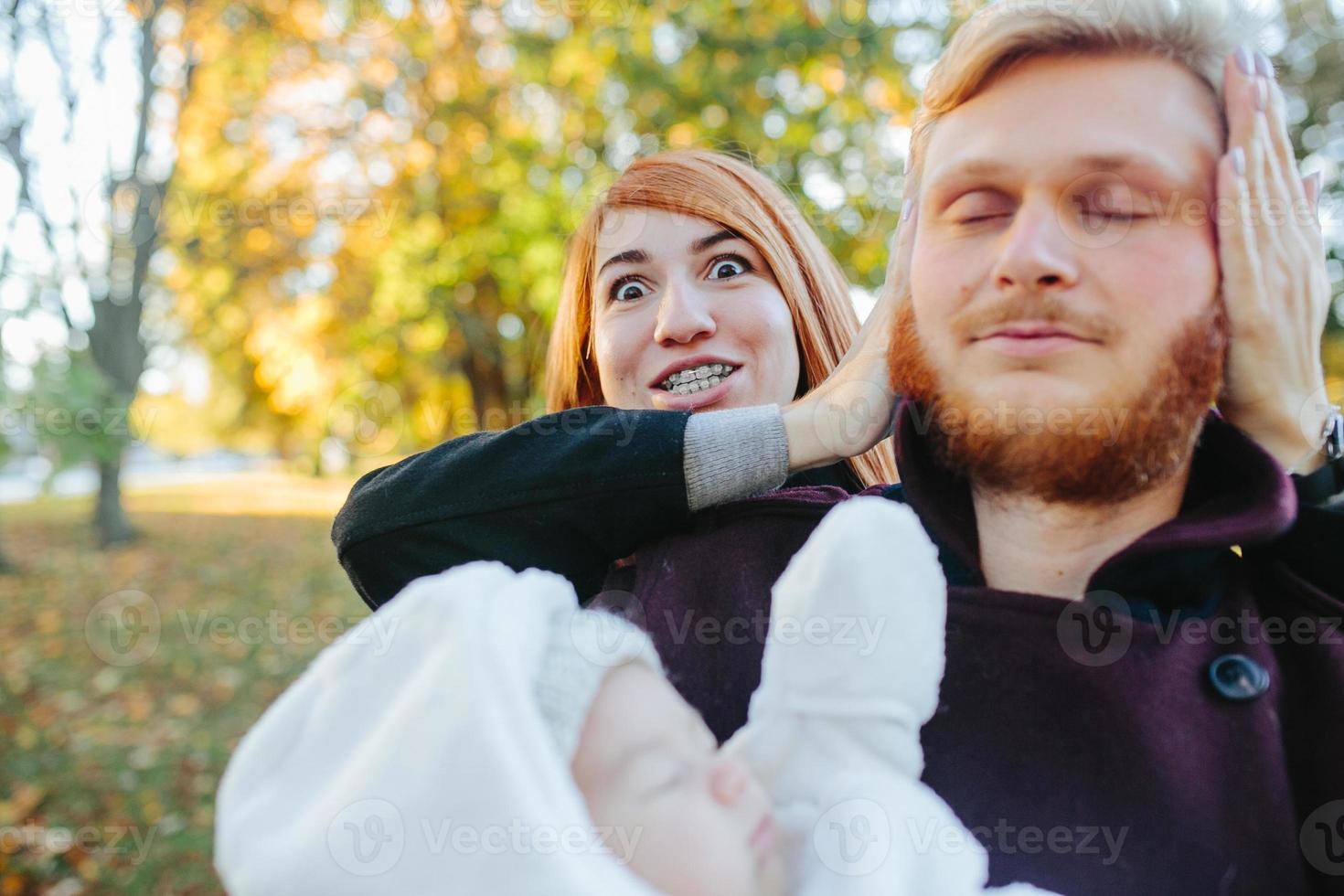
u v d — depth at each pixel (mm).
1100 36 654
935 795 669
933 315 707
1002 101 672
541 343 6277
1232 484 715
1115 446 660
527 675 586
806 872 636
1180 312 652
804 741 674
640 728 623
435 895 527
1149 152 646
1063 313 646
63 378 6188
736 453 908
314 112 8102
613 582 990
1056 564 734
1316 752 675
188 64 8523
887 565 660
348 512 1026
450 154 7465
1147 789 660
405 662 593
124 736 5000
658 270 1149
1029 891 630
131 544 11312
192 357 13992
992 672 709
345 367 8930
